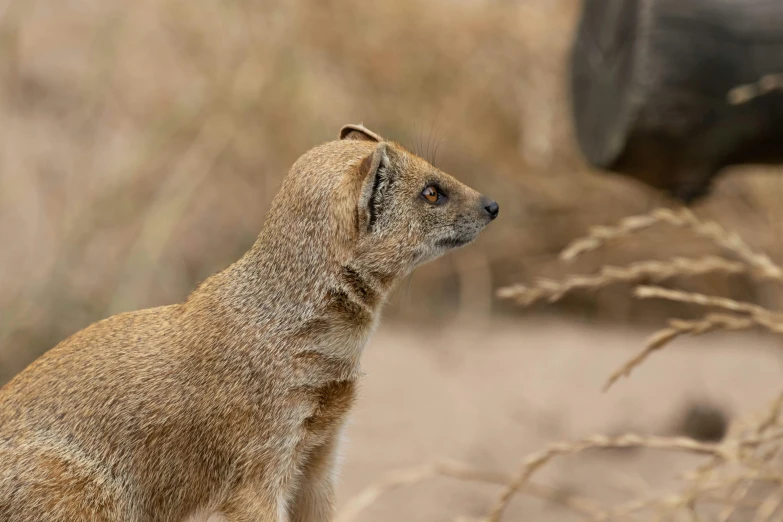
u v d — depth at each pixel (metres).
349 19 15.34
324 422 6.29
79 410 5.89
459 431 10.91
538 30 15.76
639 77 8.73
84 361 6.02
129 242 13.12
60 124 14.71
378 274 6.37
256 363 6.05
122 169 13.46
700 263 6.50
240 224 14.52
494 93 15.56
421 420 11.18
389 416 11.27
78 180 13.62
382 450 10.43
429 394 11.88
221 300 6.20
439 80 15.51
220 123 14.07
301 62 14.60
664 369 12.63
